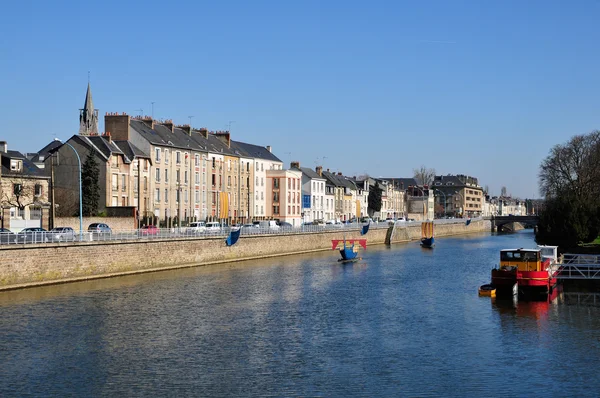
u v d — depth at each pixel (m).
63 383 33.19
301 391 32.34
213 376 34.59
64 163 96.81
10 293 55.44
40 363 36.44
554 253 66.06
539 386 33.25
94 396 31.42
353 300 57.47
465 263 93.31
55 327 44.44
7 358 37.25
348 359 37.88
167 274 72.44
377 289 64.50
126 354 38.47
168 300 55.66
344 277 74.25
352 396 31.72
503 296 58.72
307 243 109.81
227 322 47.44
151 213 102.81
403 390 32.56
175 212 111.88
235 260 89.38
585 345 41.19
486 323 47.62
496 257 104.19
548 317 49.75
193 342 41.47
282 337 43.03
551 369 36.06
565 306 54.41
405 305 55.03
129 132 104.94
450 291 63.28
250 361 37.34
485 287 61.25
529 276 57.56
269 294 60.22
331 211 172.38
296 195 147.62
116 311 50.31
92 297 55.38
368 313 51.38
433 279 73.12
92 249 64.88
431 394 32.03
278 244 100.94
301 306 54.19
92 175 94.69
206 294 59.31
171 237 76.38
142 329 44.66
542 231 94.75
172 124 117.12
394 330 45.28
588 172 132.50
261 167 141.75
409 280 72.00
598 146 132.12
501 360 37.78
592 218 92.38
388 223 148.38
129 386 32.88
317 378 34.34
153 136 108.25
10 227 84.88
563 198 94.69
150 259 73.19
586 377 34.69
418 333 44.41
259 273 76.19
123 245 69.00
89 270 64.69
